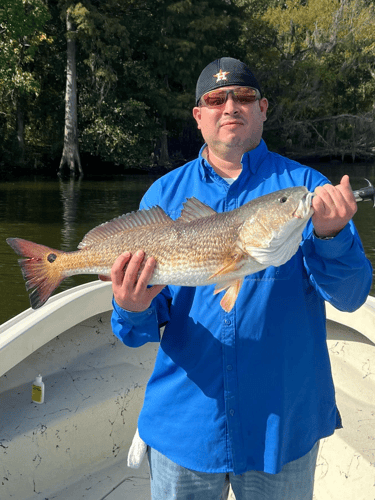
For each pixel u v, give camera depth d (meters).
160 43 31.56
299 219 1.62
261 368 1.76
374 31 36.91
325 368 1.87
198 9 30.88
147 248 1.82
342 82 39.66
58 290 8.92
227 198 1.93
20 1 23.05
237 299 1.78
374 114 39.44
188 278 1.78
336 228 1.59
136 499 2.64
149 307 1.85
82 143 31.69
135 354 3.35
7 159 31.56
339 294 1.73
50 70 32.25
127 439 2.98
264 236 1.67
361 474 2.40
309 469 1.81
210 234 1.76
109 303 3.17
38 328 2.64
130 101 30.84
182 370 1.84
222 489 1.85
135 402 3.00
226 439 1.77
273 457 1.72
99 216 16.19
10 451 2.44
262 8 39.81
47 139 33.84
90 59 29.28
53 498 2.59
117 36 30.66
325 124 41.19
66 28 31.44
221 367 1.78
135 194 22.30
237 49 35.16
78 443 2.74
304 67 36.41
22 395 2.81
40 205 18.44
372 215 17.61
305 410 1.79
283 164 1.96
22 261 1.94
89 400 2.81
